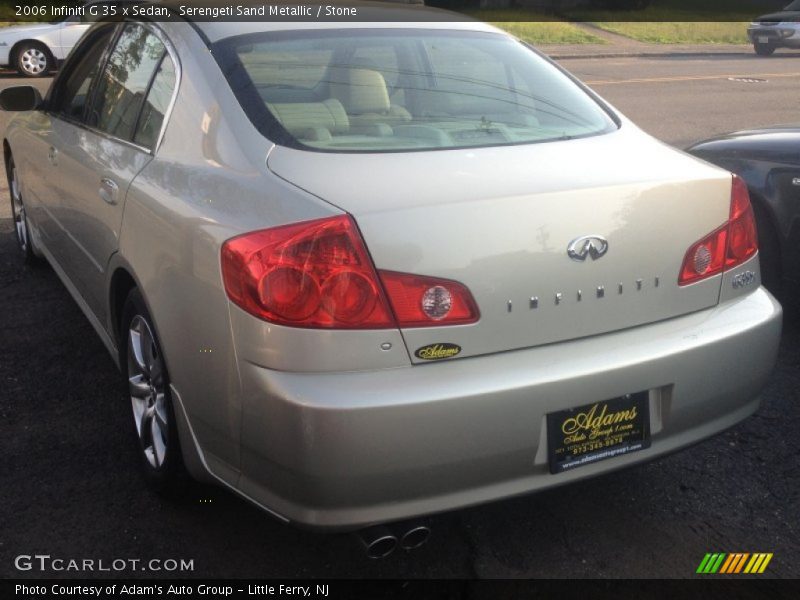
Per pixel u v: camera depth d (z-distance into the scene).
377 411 2.23
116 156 3.33
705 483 3.26
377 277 2.28
